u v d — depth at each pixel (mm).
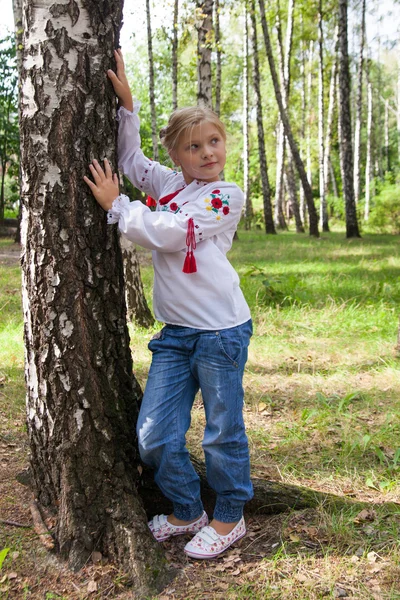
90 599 2256
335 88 31281
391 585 2303
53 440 2504
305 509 2836
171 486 2523
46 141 2369
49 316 2436
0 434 3723
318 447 3639
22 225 2510
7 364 5215
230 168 37500
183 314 2453
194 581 2359
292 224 37031
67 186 2389
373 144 38562
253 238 20781
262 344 6000
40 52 2342
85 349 2469
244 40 25203
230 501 2547
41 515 2574
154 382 2494
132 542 2404
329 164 34750
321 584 2316
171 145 2555
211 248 2465
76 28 2350
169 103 26422
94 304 2480
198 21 10289
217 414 2453
